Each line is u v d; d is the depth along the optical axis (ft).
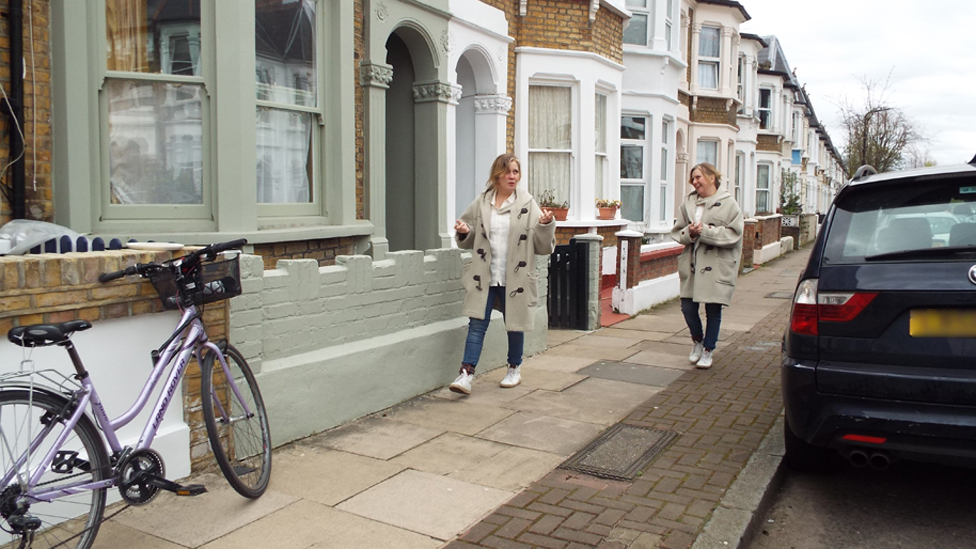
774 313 36.09
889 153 110.83
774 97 95.04
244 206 19.24
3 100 15.88
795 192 119.85
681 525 11.74
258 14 20.65
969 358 11.41
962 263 11.68
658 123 45.83
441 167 28.81
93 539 10.22
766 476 13.79
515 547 10.98
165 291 11.79
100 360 11.89
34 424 10.00
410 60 28.71
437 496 12.91
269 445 13.41
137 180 18.35
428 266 19.86
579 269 29.35
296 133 21.95
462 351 20.97
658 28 45.55
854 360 12.22
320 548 10.98
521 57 34.65
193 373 13.39
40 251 15.03
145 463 10.80
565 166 37.04
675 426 16.99
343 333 17.10
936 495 13.98
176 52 18.62
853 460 12.58
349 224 22.97
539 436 16.22
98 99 17.53
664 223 48.44
